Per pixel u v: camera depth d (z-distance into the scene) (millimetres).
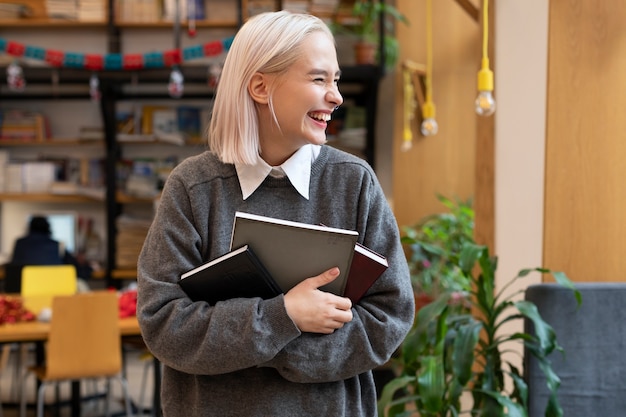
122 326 4625
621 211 3225
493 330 3076
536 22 3438
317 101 1531
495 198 3750
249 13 6836
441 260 5410
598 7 3250
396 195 6238
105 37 7289
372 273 1512
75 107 7418
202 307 1510
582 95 3285
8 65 6898
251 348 1451
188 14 6969
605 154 3250
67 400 5930
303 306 1466
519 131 3561
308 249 1479
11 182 7168
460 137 6195
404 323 1563
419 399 3244
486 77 3150
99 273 7156
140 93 7273
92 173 7281
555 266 3340
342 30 6684
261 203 1597
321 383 1559
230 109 1562
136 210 7461
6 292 6262
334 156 1645
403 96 6203
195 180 1598
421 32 6348
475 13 4012
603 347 2932
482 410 2941
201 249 1593
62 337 4465
